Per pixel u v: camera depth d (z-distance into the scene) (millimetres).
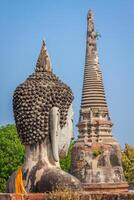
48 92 13344
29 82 13578
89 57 75062
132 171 100438
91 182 63812
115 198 11422
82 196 11445
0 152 62938
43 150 13172
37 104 13266
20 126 13461
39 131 13188
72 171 66062
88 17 77438
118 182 64812
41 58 14062
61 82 13914
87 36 76875
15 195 11469
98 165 65000
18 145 63406
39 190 12641
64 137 13602
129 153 102125
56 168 12914
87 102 71562
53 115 13195
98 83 72875
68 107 13789
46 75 13742
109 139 67750
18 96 13500
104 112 70375
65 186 12195
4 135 64125
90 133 68188
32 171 12969
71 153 67562
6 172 62438
